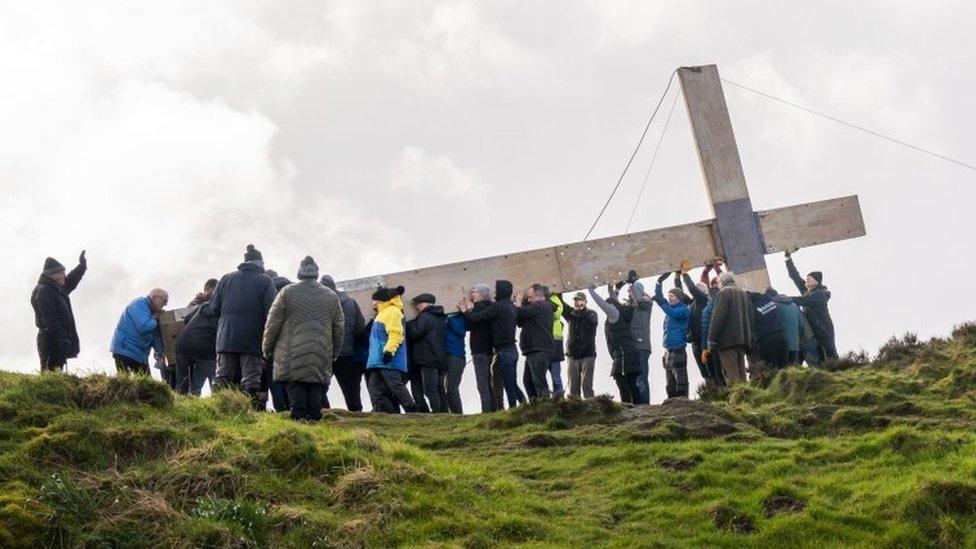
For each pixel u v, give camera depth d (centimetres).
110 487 1497
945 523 1573
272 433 1673
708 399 2262
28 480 1496
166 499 1496
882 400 2072
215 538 1424
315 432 1755
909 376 2217
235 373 2047
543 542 1527
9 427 1616
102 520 1436
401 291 2219
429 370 2266
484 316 2272
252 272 2062
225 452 1609
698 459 1817
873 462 1794
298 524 1483
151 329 2155
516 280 2652
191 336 2173
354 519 1519
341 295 2264
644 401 2397
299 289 1920
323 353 1912
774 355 2369
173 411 1744
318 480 1606
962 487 1625
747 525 1609
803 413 2048
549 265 2681
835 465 1803
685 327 2403
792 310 2412
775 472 1761
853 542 1555
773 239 2802
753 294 2394
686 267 2752
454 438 1980
